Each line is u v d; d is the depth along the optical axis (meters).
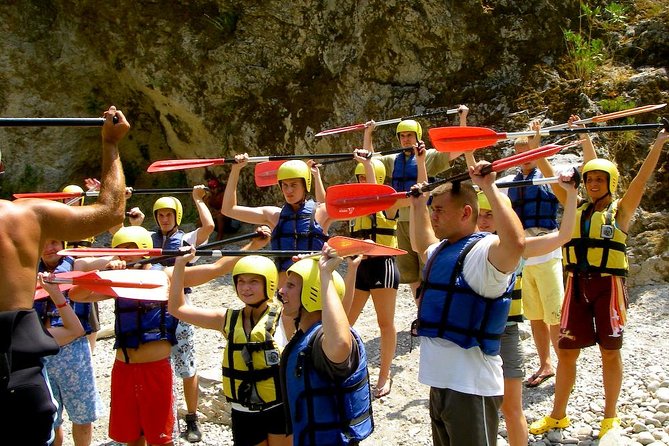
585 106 8.90
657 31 9.38
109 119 2.97
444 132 4.71
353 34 10.34
